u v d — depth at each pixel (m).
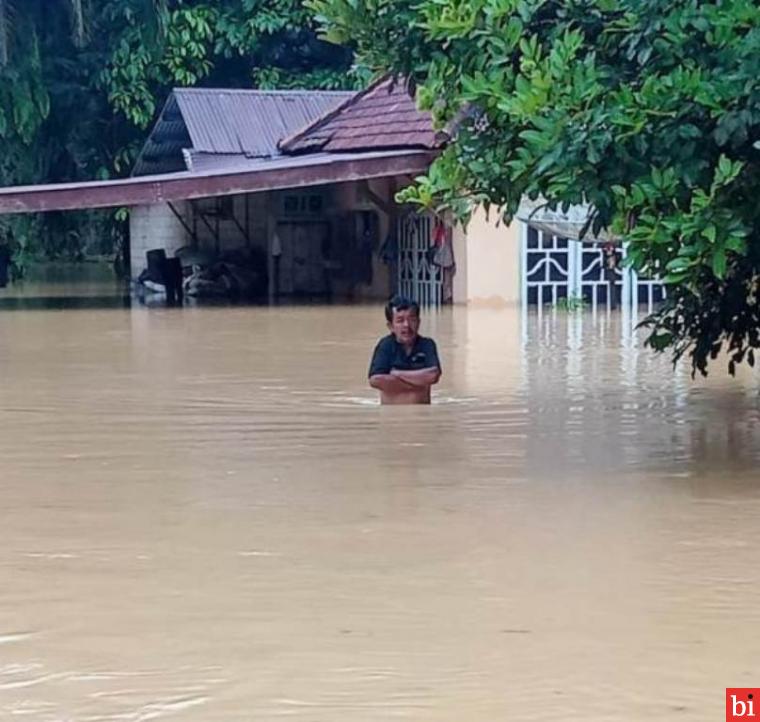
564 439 10.07
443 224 25.78
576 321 21.61
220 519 7.53
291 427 10.68
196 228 32.50
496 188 9.38
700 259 8.12
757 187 8.26
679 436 10.20
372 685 5.03
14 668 5.23
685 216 8.03
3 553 6.84
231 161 29.75
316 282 31.12
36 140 34.31
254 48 35.94
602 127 8.12
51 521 7.52
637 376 13.92
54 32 34.50
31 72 32.66
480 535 7.12
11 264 35.59
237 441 10.05
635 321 21.52
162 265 30.02
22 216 34.50
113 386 13.35
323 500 7.99
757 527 7.24
